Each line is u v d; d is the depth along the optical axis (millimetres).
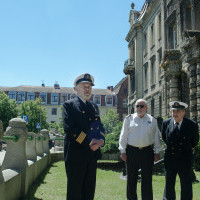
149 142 4176
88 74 3164
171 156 4105
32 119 44812
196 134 4121
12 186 3771
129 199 4184
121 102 61062
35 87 64375
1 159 6430
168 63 15070
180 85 15016
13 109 43188
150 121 4258
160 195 5219
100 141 2898
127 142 4305
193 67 12320
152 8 24297
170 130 4172
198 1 14750
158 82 21953
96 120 3033
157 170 8742
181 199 4004
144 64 26844
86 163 2873
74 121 2926
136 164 4145
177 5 17016
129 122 4285
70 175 2855
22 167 4441
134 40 29672
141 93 27578
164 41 19891
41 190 5227
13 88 62688
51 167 9375
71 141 2908
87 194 2930
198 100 11812
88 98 3127
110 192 5402
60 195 4930
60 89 64938
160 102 21719
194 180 6793
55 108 62062
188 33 12219
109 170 9539
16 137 4230
